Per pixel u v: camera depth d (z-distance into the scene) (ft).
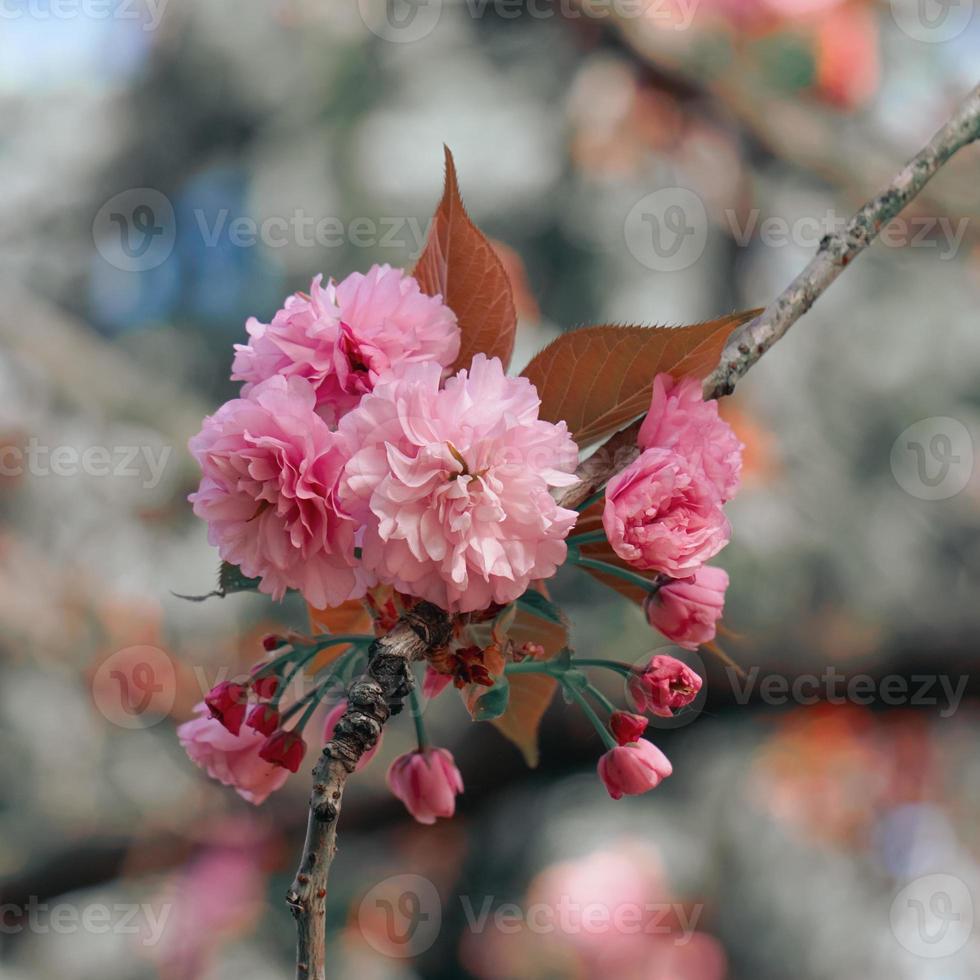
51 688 7.52
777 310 3.28
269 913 7.87
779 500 7.33
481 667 3.15
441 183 7.83
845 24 6.54
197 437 3.19
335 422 3.21
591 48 6.90
